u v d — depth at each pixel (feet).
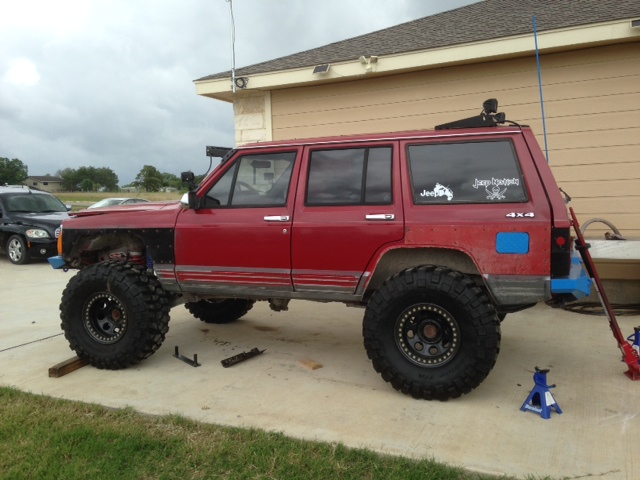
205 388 13.50
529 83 22.20
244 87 26.43
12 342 17.65
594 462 9.59
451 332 12.06
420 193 12.66
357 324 19.63
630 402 12.21
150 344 14.78
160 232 14.88
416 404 12.32
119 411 12.07
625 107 20.92
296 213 13.55
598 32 19.80
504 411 11.86
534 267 11.64
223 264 14.28
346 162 13.44
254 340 17.79
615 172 21.27
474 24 25.09
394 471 9.39
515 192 11.96
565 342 16.92
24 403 12.51
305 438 10.66
